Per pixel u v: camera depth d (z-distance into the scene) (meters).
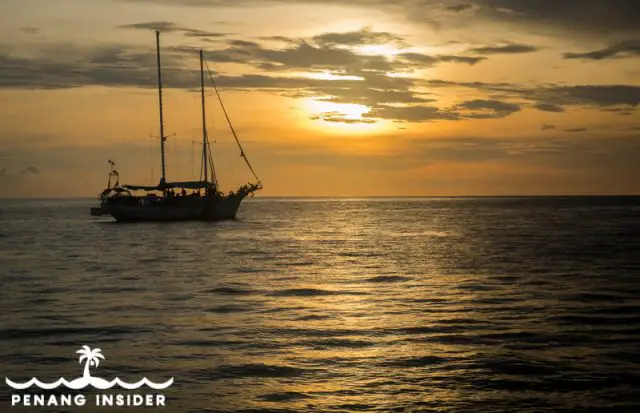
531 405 17.39
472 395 18.14
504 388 18.67
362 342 23.91
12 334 25.41
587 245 66.12
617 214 152.25
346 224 116.69
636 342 23.75
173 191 108.12
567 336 24.72
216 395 18.27
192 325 27.00
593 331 25.55
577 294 34.84
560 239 74.69
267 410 17.12
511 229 95.94
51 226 114.69
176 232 93.38
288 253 61.53
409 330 25.86
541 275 43.22
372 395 18.19
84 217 159.00
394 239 79.38
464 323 27.17
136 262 54.00
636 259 52.69
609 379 19.38
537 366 20.69
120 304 32.34
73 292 36.62
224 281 41.25
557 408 17.17
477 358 21.64
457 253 59.69
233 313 29.75
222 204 108.31
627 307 30.75
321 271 46.72
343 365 20.95
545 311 29.83
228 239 80.69
